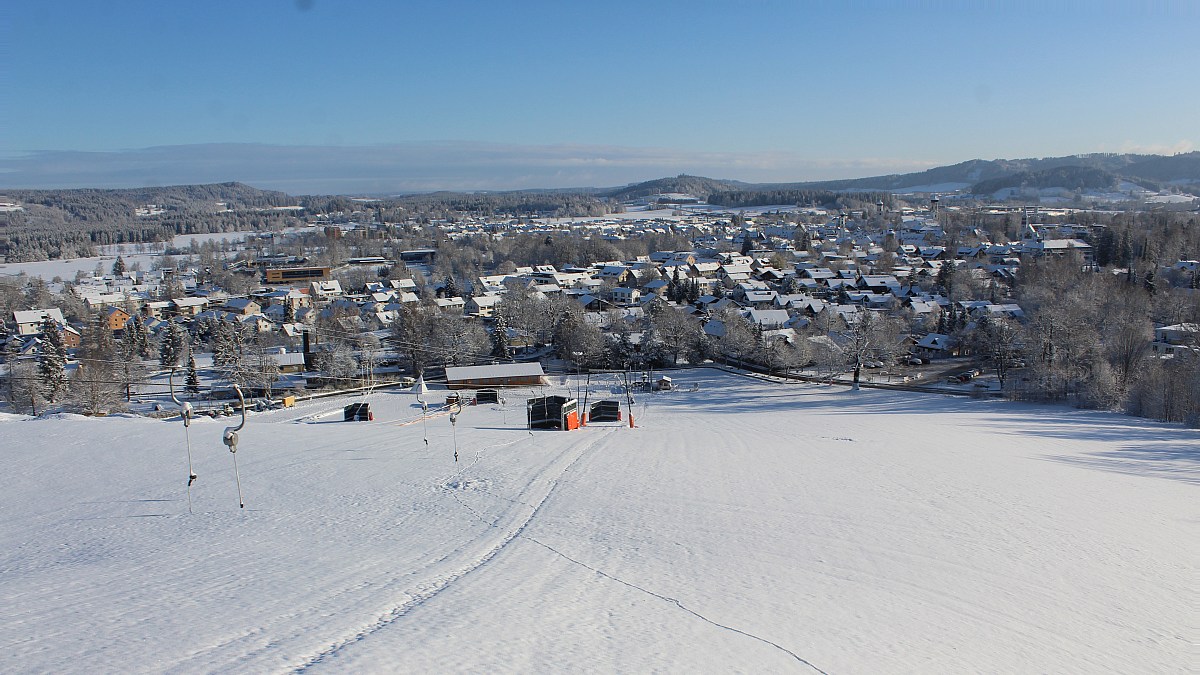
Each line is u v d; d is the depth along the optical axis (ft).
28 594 46.68
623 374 279.69
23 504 81.35
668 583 50.24
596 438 129.18
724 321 337.72
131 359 298.56
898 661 38.65
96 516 74.08
